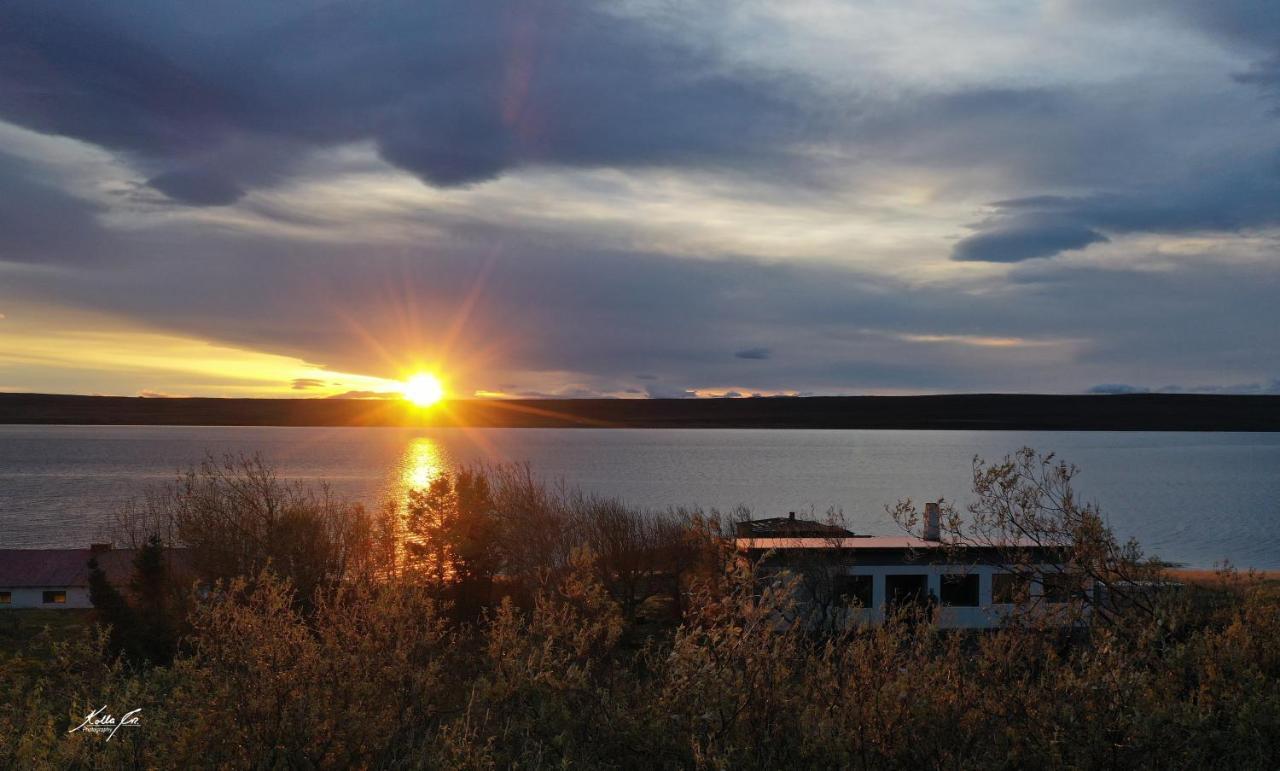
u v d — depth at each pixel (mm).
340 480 176875
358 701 6707
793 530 37438
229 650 6684
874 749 6242
